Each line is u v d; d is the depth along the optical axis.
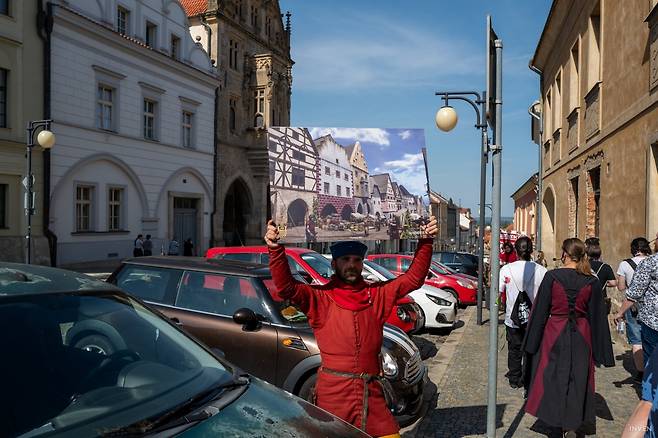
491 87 4.30
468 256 19.91
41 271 3.11
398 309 8.88
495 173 4.35
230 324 5.29
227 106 35.12
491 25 4.24
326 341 3.12
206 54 32.34
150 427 2.23
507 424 5.09
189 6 35.31
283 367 4.92
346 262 3.15
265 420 2.47
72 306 2.81
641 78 8.20
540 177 15.34
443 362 7.66
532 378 4.64
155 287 5.90
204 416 2.39
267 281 5.56
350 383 3.04
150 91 27.20
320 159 3.75
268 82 37.66
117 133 24.86
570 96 13.51
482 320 11.79
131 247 25.86
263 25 39.62
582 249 4.62
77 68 22.77
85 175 23.33
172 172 28.94
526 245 6.35
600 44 10.56
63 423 2.18
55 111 21.75
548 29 15.54
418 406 5.24
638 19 8.38
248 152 36.97
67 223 22.42
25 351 2.41
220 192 34.12
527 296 6.21
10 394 2.21
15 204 20.44
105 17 24.30
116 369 2.61
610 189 9.68
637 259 6.25
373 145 3.80
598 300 4.52
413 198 3.80
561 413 4.34
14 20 20.20
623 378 6.60
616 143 9.36
